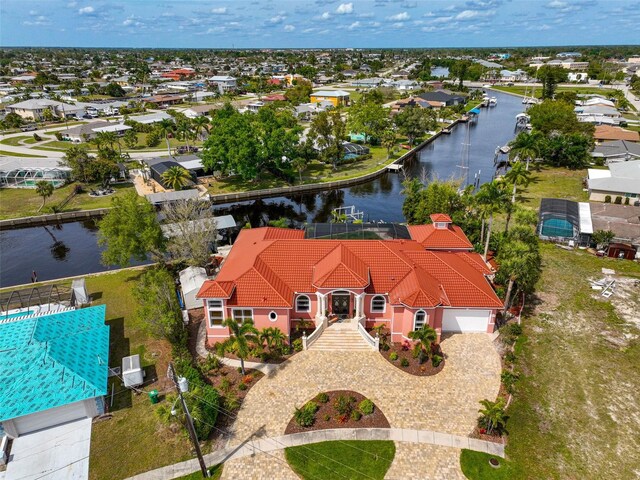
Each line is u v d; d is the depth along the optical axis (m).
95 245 76.62
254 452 32.59
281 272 46.62
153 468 31.58
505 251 51.62
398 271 46.28
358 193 103.69
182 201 69.62
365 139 143.00
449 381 39.56
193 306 51.09
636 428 35.19
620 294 54.50
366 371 40.59
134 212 55.94
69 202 92.19
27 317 46.50
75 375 35.72
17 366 35.88
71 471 31.47
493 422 33.03
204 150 101.25
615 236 65.19
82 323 42.53
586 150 107.88
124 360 40.12
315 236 58.12
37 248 75.50
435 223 55.03
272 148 100.06
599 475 31.17
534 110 134.50
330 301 46.03
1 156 121.06
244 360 42.12
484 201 58.53
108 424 35.50
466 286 45.78
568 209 72.38
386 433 34.16
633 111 177.62
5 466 31.84
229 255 53.03
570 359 43.12
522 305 51.69
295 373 40.34
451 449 32.84
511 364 41.94
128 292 55.78
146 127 149.25
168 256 65.00
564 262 62.91
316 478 30.61
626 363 42.62
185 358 40.88
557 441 33.88
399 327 44.00
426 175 113.62
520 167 78.94
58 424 35.31
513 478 30.77
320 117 122.25
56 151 127.56
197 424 32.81
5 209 88.00
